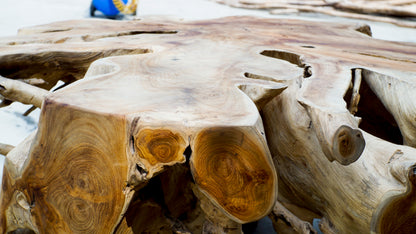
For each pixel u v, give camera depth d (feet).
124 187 4.09
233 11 22.25
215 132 3.68
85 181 4.24
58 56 6.44
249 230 7.00
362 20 21.79
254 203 3.98
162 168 3.83
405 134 5.60
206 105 4.11
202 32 8.81
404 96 5.33
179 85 4.74
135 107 3.98
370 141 4.85
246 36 8.49
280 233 6.08
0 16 15.72
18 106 10.32
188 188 6.33
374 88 5.94
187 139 3.69
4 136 8.84
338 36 9.11
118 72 5.18
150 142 3.75
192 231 6.24
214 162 3.80
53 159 4.31
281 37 8.57
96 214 4.33
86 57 6.54
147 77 5.02
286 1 23.91
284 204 6.52
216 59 6.21
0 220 5.12
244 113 3.95
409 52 7.44
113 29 8.77
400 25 20.70
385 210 4.29
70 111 4.01
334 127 3.89
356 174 4.61
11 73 6.48
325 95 4.69
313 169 5.42
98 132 3.96
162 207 5.53
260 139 3.76
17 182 4.70
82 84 4.67
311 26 10.47
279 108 5.95
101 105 4.02
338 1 23.22
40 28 8.63
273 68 5.82
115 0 17.02
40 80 6.61
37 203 4.61
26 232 5.47
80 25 9.27
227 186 3.89
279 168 6.26
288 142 5.83
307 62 6.24
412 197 4.14
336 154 3.83
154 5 20.97
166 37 8.03
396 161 4.28
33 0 18.94
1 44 7.00
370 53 7.14
